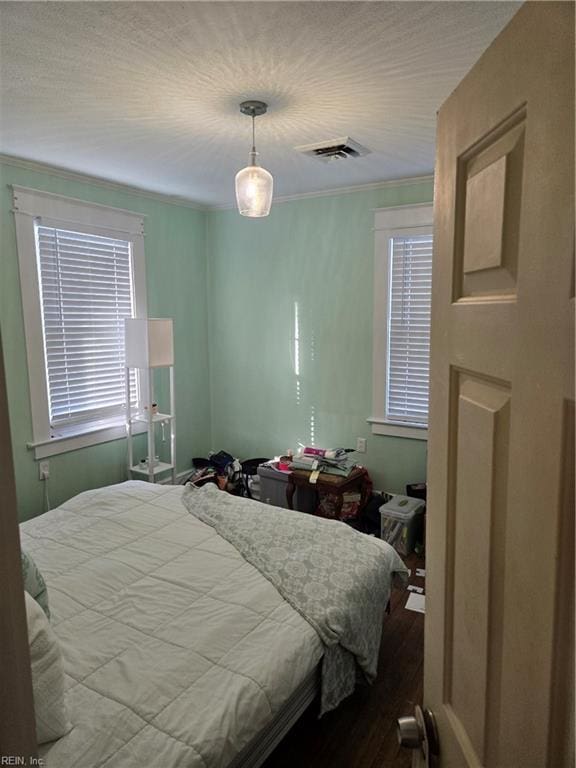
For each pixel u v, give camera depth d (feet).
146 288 12.87
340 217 12.42
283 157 9.70
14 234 9.84
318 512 12.14
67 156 9.58
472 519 2.43
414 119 7.72
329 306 12.87
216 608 5.72
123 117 7.61
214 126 8.00
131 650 5.01
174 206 13.51
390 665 7.39
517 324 1.92
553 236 1.65
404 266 11.76
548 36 1.68
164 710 4.33
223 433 15.25
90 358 11.63
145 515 8.16
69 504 8.54
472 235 2.42
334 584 6.28
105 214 11.58
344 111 7.41
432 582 3.12
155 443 13.47
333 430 13.24
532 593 1.80
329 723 6.34
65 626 5.36
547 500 1.70
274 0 4.70
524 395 1.86
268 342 13.99
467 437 2.51
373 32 5.26
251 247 13.92
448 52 5.66
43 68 6.05
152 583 6.19
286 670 4.99
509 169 2.03
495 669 2.18
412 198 11.44
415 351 11.89
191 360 14.51
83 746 3.98
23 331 10.16
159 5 4.78
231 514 8.08
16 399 10.15
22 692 1.79
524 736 1.86
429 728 2.98
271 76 6.26
